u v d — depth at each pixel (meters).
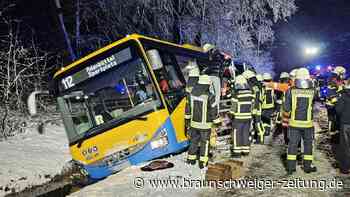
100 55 8.26
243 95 8.85
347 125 7.32
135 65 8.09
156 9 19.78
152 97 8.03
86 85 8.34
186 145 8.60
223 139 11.05
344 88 7.39
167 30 20.47
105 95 8.27
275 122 13.52
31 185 8.39
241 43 22.59
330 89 10.35
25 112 14.26
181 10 21.47
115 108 8.23
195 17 21.59
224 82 11.70
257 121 10.30
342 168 7.39
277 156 8.88
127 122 8.09
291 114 7.30
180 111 8.59
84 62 8.36
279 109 12.31
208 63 11.02
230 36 22.14
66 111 8.50
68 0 19.92
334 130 10.25
